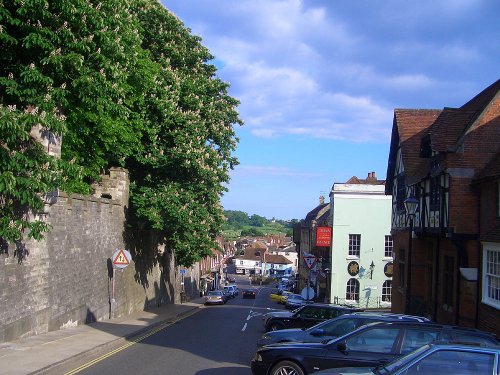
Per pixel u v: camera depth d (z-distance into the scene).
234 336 20.45
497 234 16.22
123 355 14.80
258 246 158.12
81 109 19.05
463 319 18.72
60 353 13.55
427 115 27.44
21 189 12.42
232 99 30.75
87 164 24.86
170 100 26.52
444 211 19.31
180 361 14.12
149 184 28.25
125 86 22.00
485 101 19.86
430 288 23.28
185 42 29.92
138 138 26.52
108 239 24.12
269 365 10.58
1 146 11.91
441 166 19.42
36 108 12.65
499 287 16.41
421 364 7.12
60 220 18.08
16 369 11.32
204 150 27.39
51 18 12.90
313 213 70.06
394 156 28.73
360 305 45.59
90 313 21.53
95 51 14.44
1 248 13.72
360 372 7.89
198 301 52.66
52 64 13.15
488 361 6.99
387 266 38.91
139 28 25.47
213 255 32.50
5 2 12.44
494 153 18.73
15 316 14.70
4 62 13.27
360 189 46.69
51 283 17.34
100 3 14.37
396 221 27.84
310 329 12.76
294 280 85.62
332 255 46.34
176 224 27.69
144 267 31.80
